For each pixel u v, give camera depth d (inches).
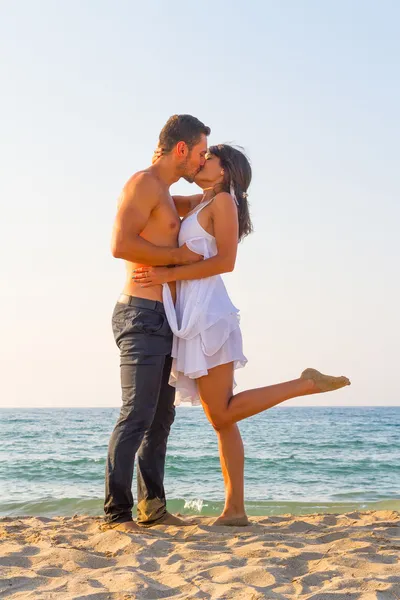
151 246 151.3
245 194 162.7
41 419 2181.3
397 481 510.0
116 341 158.9
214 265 152.9
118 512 153.8
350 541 137.5
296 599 97.2
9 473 527.2
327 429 1505.9
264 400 157.0
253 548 131.8
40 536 145.7
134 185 152.8
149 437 166.2
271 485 469.1
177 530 157.6
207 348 153.3
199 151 157.8
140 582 105.8
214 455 658.8
